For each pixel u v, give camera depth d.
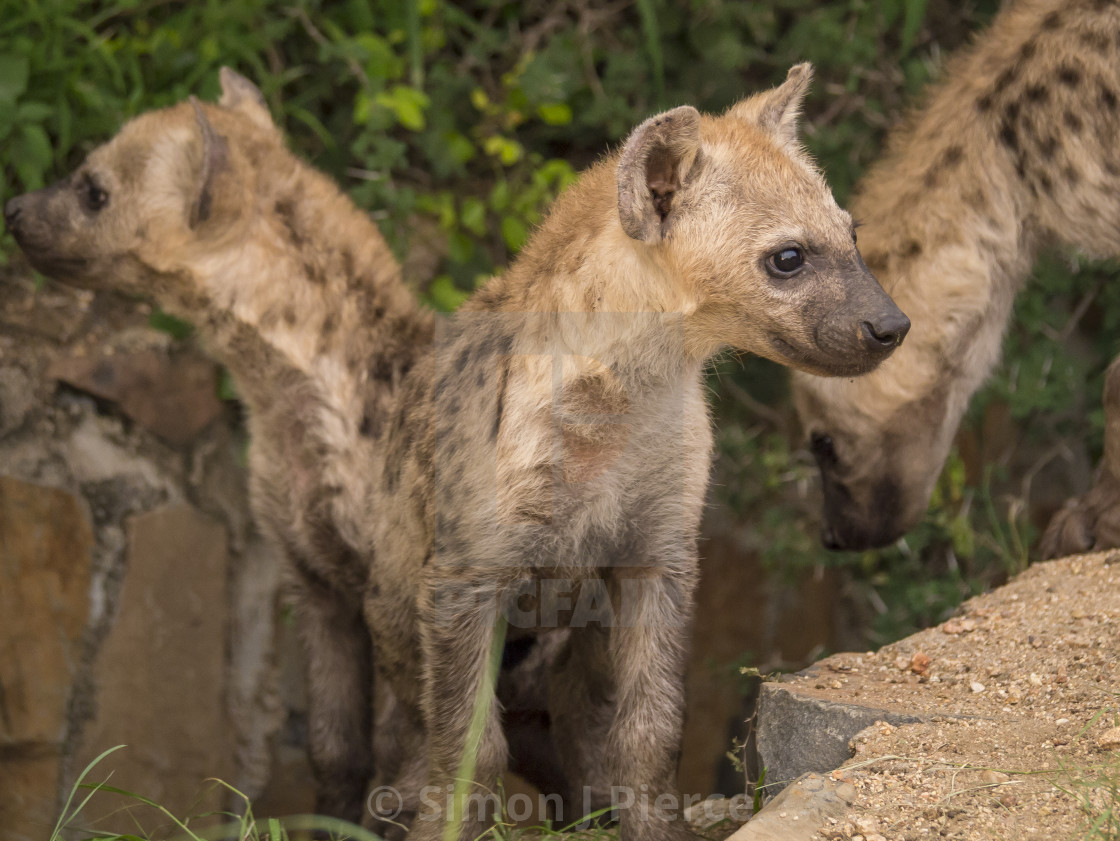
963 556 9.45
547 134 10.14
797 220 5.05
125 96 8.98
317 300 6.97
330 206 7.18
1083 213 6.79
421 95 9.02
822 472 7.39
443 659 5.16
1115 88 6.61
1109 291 9.41
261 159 7.06
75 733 8.55
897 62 10.07
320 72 9.66
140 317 8.99
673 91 10.09
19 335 8.65
